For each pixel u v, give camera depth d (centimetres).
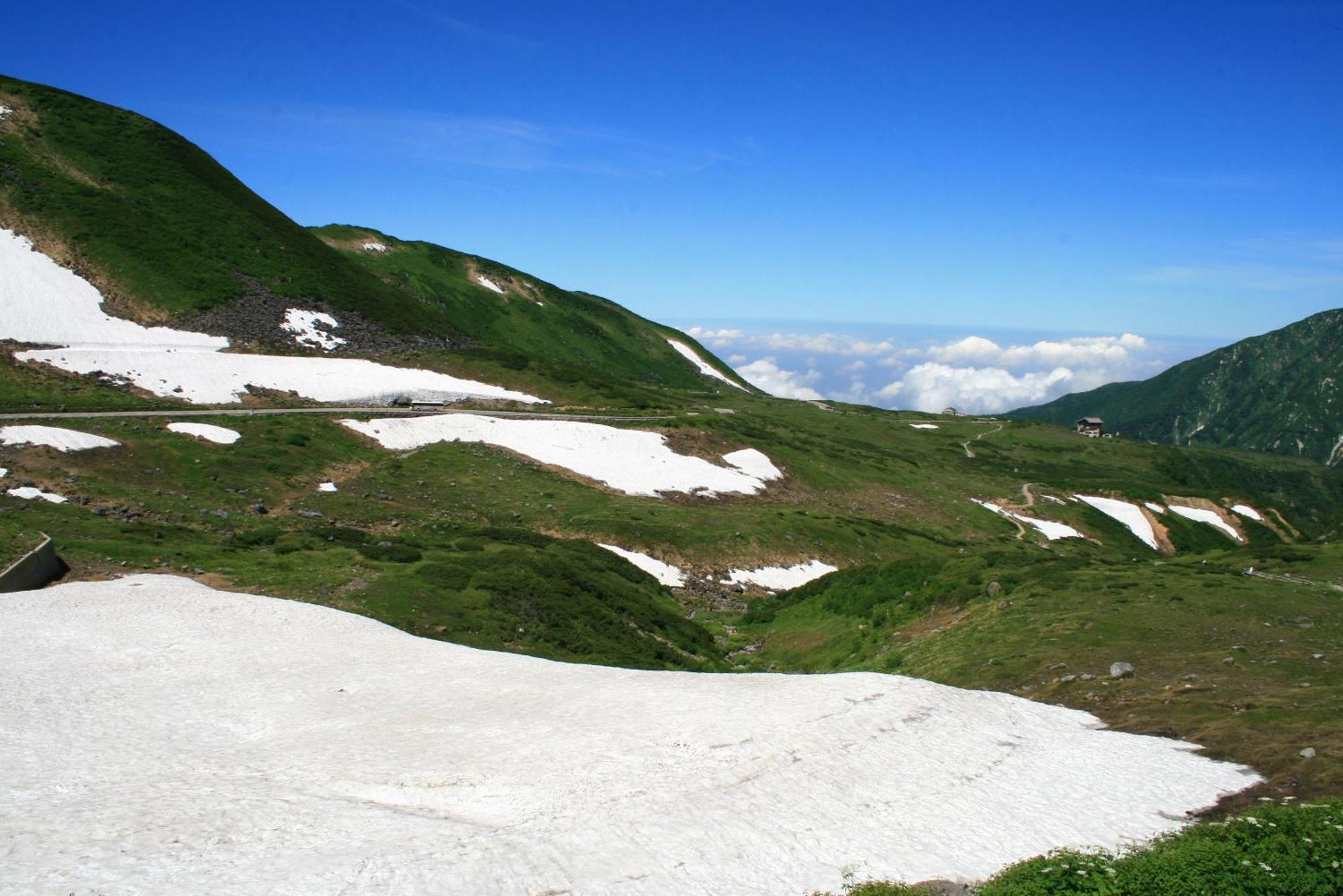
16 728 2816
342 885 1855
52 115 16312
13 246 12800
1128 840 2289
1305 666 3700
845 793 2452
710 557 8575
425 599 5062
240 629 4097
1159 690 3556
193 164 17125
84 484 6925
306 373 12281
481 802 2316
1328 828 2117
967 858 2170
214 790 2400
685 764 2547
